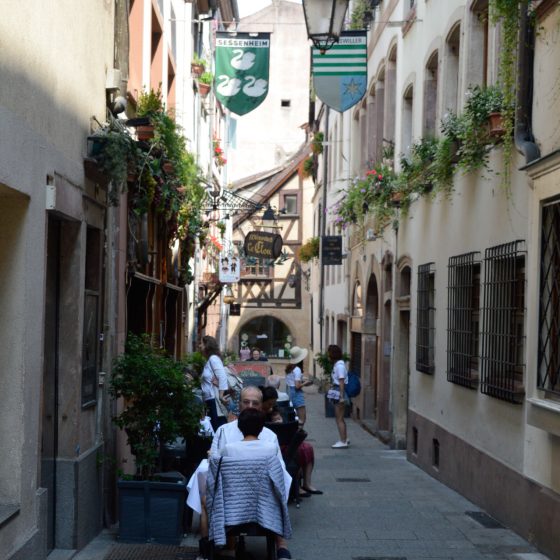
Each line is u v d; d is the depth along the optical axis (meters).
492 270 10.96
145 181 11.27
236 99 16.11
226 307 43.31
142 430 9.23
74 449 8.48
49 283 8.33
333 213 25.84
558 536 8.38
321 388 38.62
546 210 9.05
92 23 8.97
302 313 51.31
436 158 13.52
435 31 15.51
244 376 22.38
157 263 14.99
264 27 57.59
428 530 9.98
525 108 9.59
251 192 50.47
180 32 19.56
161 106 12.62
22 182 6.56
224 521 7.24
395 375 18.92
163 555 8.44
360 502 11.81
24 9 6.59
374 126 24.09
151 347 9.56
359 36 15.19
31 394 6.91
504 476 10.34
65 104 7.89
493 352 10.82
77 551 8.42
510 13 9.21
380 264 21.39
